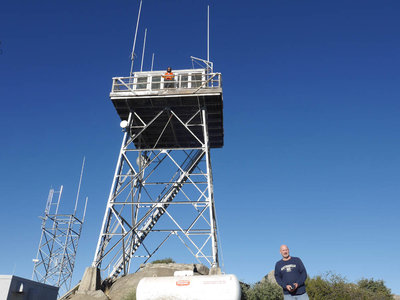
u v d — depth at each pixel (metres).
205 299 15.20
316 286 35.72
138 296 15.43
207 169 30.45
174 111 32.69
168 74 32.50
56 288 24.55
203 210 28.89
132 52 33.97
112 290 26.75
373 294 36.03
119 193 29.80
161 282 15.69
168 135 36.44
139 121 34.41
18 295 19.78
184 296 15.26
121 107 32.50
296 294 10.85
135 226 29.22
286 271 11.00
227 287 15.40
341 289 35.19
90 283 26.23
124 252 29.58
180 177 34.25
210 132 36.22
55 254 55.94
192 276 15.91
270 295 32.50
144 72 33.62
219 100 31.55
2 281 19.17
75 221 58.84
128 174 32.31
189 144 37.81
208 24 34.53
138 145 36.50
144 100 31.58
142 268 30.48
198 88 30.92
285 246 11.31
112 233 28.36
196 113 32.12
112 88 31.73
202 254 27.11
